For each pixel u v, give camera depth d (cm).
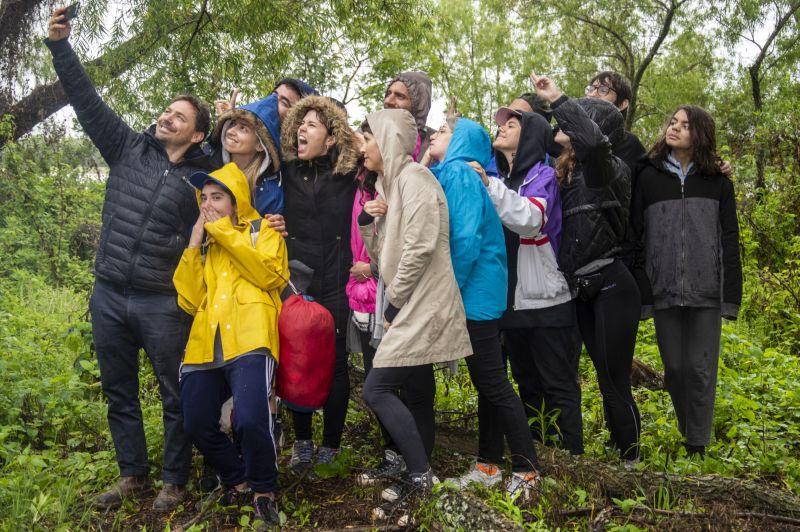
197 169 397
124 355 391
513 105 479
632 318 402
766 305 841
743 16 1812
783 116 1171
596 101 421
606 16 2002
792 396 537
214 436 362
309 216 423
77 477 398
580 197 392
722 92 2152
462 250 360
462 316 356
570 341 400
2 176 1159
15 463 405
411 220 346
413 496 353
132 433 391
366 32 1041
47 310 864
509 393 372
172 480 384
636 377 612
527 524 325
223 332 355
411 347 344
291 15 902
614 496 365
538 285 393
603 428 489
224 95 883
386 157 366
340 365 427
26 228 1138
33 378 520
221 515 370
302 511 367
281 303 384
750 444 463
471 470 409
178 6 839
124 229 383
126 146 397
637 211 455
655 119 2384
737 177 1142
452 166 375
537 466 371
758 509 348
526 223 371
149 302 385
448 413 487
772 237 1020
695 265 439
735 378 575
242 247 361
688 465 401
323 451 429
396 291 347
